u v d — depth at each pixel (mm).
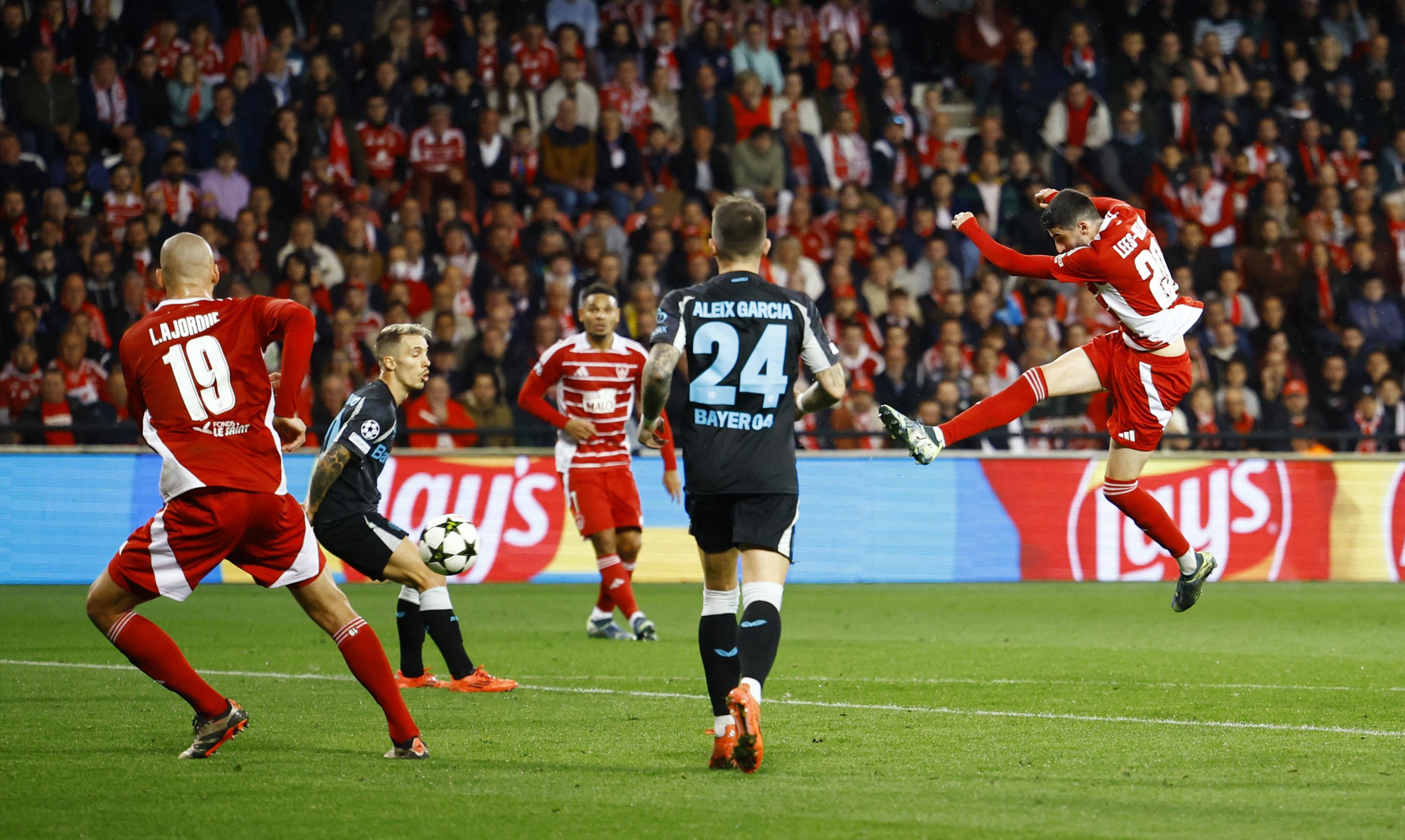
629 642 33281
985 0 70000
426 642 32750
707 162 62125
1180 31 70562
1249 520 50969
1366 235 63938
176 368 17641
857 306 57781
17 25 58781
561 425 33094
